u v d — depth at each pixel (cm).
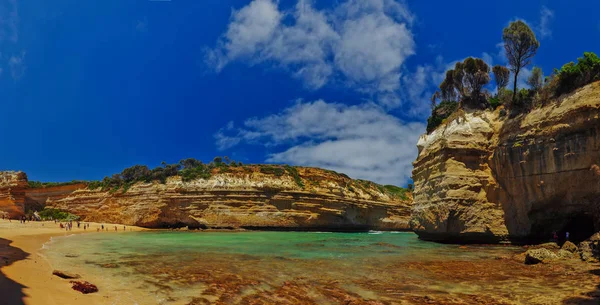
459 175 3091
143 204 6156
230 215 5912
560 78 2519
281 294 1210
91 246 2848
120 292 1230
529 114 2769
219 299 1148
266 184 6238
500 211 2927
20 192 6506
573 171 2323
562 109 2425
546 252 1803
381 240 3706
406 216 7512
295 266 1789
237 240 3584
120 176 6962
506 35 3097
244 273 1595
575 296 1080
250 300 1138
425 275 1530
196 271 1648
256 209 6041
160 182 6347
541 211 2652
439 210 3153
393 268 1719
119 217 6253
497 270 1623
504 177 2914
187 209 5997
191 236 4222
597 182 2197
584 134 2258
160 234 4616
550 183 2484
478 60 3688
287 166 6900
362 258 2095
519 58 3070
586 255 1708
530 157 2639
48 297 1074
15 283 1192
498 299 1095
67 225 5197
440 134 3622
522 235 2780
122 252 2427
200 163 9094
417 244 3077
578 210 2384
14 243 2709
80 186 7094
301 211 6191
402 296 1166
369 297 1158
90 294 1182
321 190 6556
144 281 1421
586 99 2261
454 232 3042
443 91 4506
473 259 2020
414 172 4075
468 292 1202
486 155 3105
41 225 5256
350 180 7325
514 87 3070
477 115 3344
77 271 1645
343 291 1245
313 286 1325
